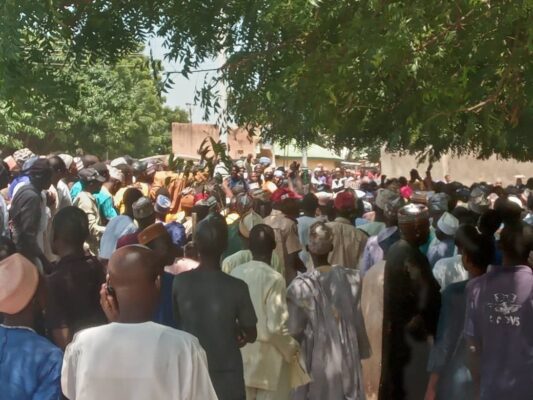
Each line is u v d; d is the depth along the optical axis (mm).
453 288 4223
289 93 5199
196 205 6898
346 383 4750
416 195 7258
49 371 2830
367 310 5062
